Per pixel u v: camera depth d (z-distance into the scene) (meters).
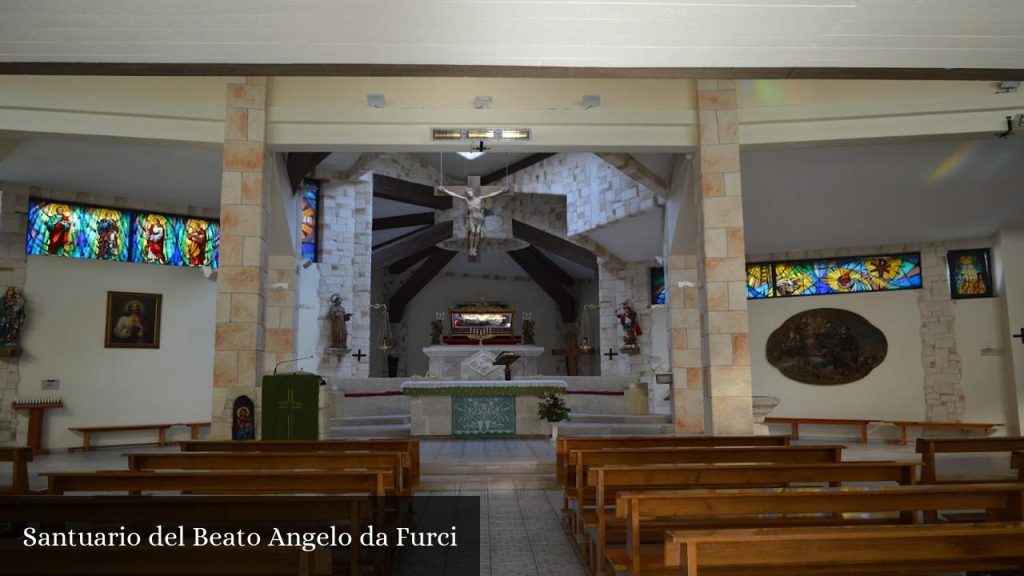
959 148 11.80
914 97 10.24
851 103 10.38
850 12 4.80
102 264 14.08
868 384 15.87
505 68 5.63
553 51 5.38
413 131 10.55
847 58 5.51
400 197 19.73
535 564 5.66
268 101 10.48
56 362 13.43
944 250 15.39
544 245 21.56
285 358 13.38
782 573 3.96
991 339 14.80
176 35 5.05
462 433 13.09
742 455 6.23
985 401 14.70
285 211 12.59
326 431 9.90
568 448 7.12
